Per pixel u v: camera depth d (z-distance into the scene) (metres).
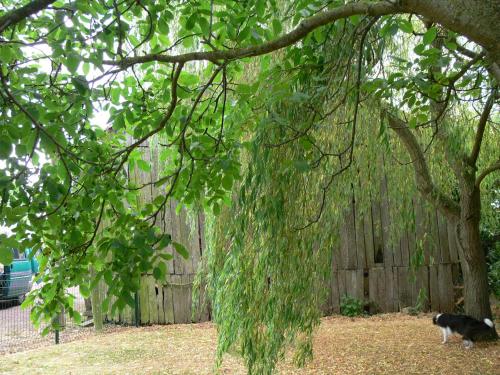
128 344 8.57
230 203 3.81
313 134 4.48
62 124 2.62
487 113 6.44
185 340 8.68
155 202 3.10
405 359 6.56
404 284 10.28
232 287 4.40
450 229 10.34
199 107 4.30
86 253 3.21
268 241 3.99
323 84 3.87
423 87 3.71
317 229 4.30
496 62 2.41
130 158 3.94
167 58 3.01
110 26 2.87
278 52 4.84
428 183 6.69
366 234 10.36
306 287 4.20
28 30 3.27
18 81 3.01
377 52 4.36
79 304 12.29
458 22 2.37
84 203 2.97
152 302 10.40
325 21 3.00
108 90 3.46
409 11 2.71
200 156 3.35
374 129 5.79
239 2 3.52
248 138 4.85
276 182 3.86
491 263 10.47
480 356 6.53
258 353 4.19
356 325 9.02
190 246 10.33
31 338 9.53
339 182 4.70
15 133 2.37
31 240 3.01
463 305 10.24
